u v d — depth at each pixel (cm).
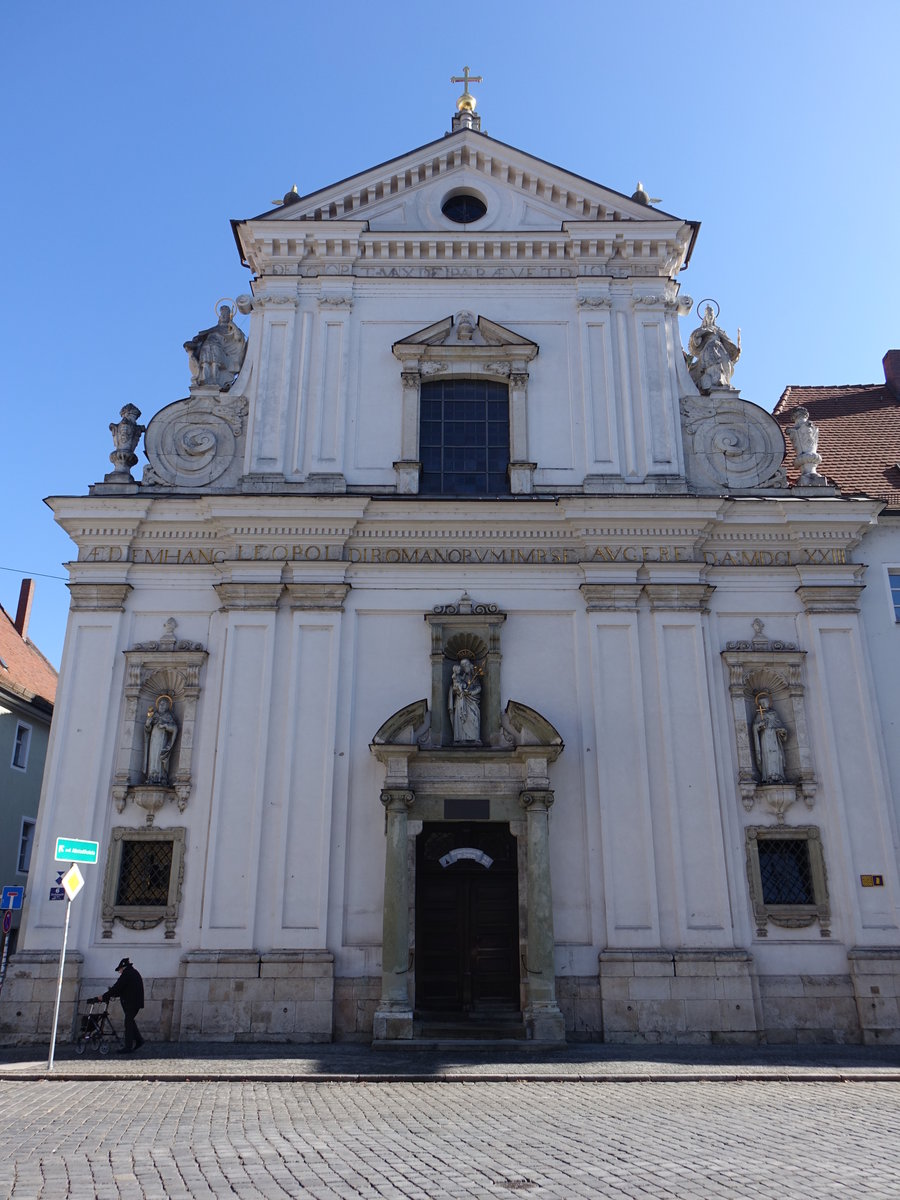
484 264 2241
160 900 1798
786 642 1952
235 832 1803
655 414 2117
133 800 1830
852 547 2014
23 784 3120
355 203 2281
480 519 1998
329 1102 1131
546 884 1722
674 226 2220
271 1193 713
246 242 2283
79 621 1941
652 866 1786
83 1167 798
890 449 2366
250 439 2091
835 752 1866
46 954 1731
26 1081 1302
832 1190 713
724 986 1714
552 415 2128
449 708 1905
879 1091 1212
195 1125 984
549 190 2295
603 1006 1706
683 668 1917
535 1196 702
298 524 1988
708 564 1986
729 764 1870
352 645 1933
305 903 1761
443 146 2305
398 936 1691
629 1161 813
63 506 1989
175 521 1998
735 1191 712
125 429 2100
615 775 1848
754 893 1789
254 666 1905
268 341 2161
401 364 2162
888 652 1955
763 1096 1171
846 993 1727
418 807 1797
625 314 2209
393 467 2081
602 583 1966
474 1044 1581
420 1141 902
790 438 2370
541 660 1933
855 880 1788
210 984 1705
